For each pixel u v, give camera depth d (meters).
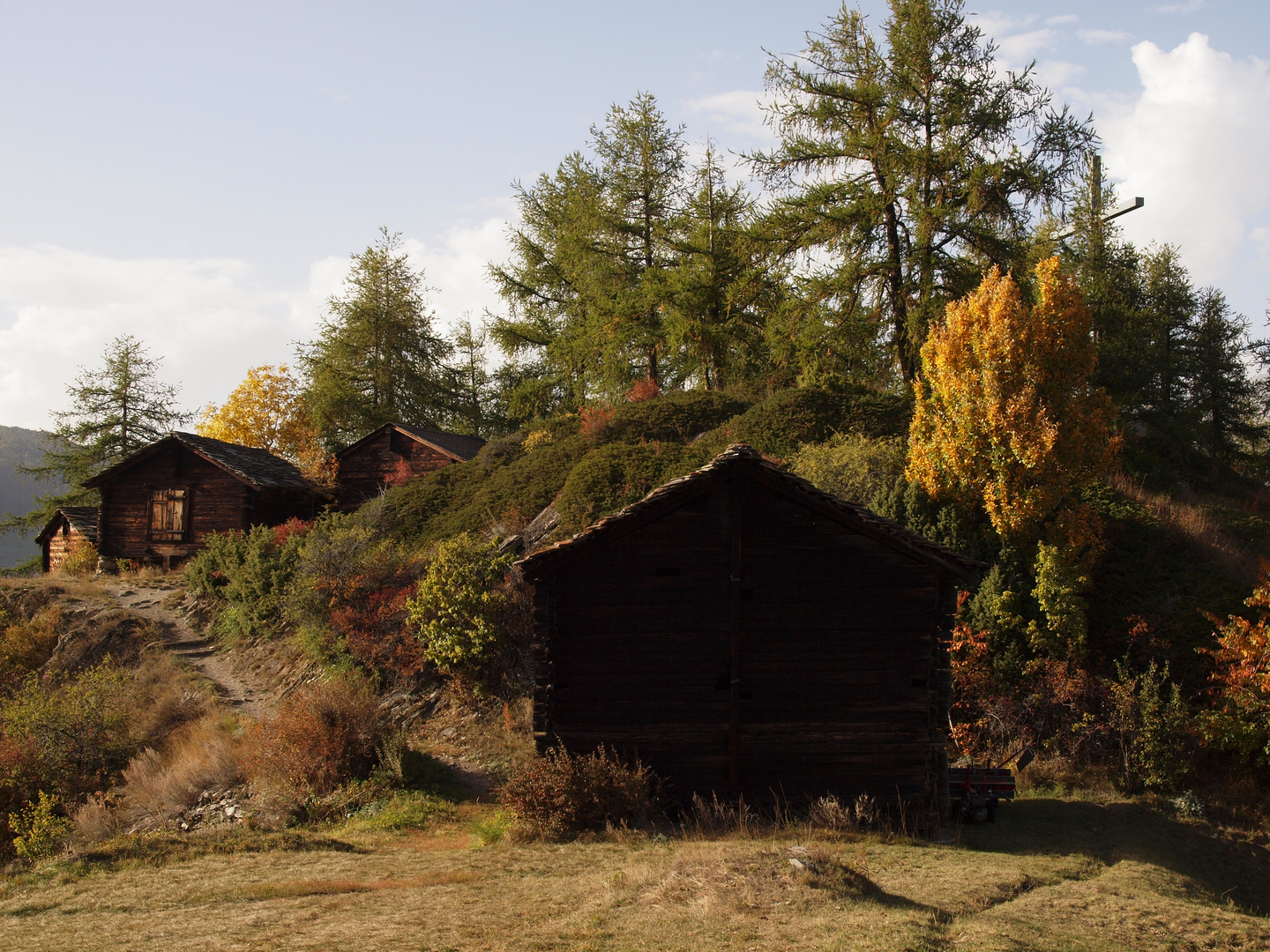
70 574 33.00
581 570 12.73
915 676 12.41
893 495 17.62
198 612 25.73
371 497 35.38
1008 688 15.23
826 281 26.45
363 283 47.59
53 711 18.25
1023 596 15.85
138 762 17.56
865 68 26.56
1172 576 16.97
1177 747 13.66
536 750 12.59
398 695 18.50
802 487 12.35
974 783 12.52
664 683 12.53
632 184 37.81
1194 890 10.31
